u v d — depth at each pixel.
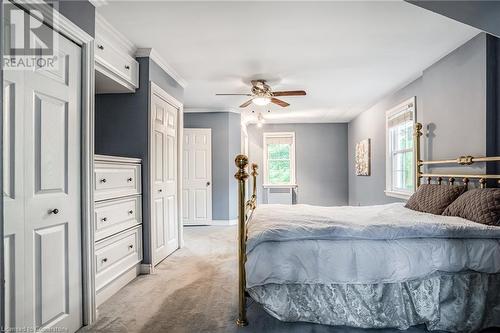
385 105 4.79
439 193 2.76
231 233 5.05
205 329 1.90
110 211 2.43
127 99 3.02
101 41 2.37
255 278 1.83
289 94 3.81
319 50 2.93
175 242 3.85
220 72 3.59
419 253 1.84
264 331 1.87
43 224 1.62
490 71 2.48
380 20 2.35
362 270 1.82
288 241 1.89
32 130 1.54
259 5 2.14
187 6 2.14
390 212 2.76
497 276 1.90
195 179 5.90
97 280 2.24
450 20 2.34
